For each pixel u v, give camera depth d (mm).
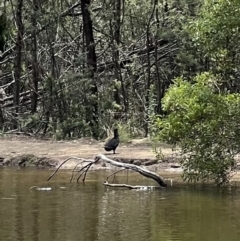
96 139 28562
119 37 34938
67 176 18281
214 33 15914
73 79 30562
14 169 20312
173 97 15641
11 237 10375
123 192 15109
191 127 15539
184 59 33500
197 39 16156
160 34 34312
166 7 35625
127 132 28500
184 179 15977
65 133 28984
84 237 10320
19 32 32500
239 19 15562
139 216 12008
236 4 15664
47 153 22375
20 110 34406
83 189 15594
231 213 12297
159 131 17141
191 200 13852
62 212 12461
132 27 37438
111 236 10406
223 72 16688
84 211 12539
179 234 10531
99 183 16734
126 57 35688
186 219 11734
